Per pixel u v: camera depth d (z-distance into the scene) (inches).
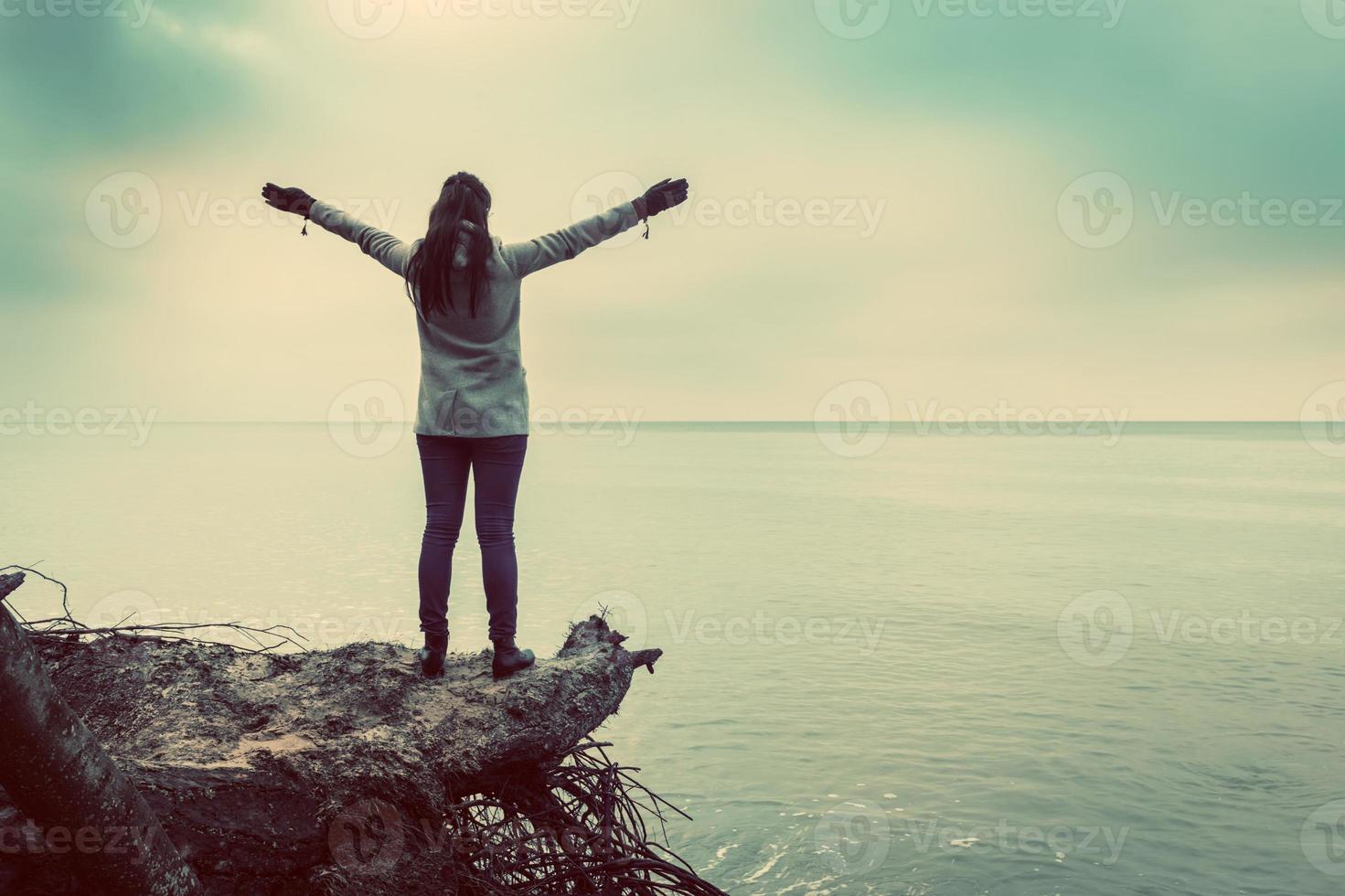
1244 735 502.6
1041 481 3083.2
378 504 1958.7
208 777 124.0
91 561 1053.2
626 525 1641.2
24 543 1216.2
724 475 3513.8
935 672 636.7
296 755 129.6
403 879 129.4
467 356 145.3
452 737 140.5
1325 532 1535.4
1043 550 1300.4
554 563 1136.2
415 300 143.6
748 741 490.0
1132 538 1461.6
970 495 2456.9
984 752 476.4
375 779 130.3
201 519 1569.9
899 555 1243.2
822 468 4042.8
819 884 334.6
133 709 142.2
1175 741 492.1
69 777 98.6
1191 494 2472.9
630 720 527.8
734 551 1266.0
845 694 581.3
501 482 148.9
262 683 151.6
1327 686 599.2
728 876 342.0
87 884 105.6
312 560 1064.8
